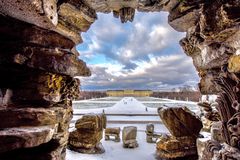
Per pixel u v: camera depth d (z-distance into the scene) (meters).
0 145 2.35
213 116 5.16
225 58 3.46
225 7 2.88
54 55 3.37
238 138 2.95
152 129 11.76
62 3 4.06
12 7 2.56
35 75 3.18
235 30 2.98
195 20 4.39
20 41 3.01
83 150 9.41
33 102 3.13
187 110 8.46
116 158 9.03
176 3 4.61
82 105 27.61
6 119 2.65
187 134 8.23
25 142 2.50
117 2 5.00
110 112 20.00
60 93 3.69
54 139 3.36
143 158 9.05
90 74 4.96
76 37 5.20
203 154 4.34
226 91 3.30
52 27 3.20
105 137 12.16
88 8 4.93
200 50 4.52
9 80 2.98
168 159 8.21
